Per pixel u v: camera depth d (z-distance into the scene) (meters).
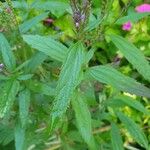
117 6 0.59
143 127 0.55
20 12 0.41
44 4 0.39
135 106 0.40
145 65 0.29
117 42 0.30
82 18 0.28
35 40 0.31
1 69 0.34
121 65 0.58
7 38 0.36
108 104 0.41
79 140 0.41
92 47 0.31
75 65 0.26
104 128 0.47
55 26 0.59
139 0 0.62
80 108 0.32
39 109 0.38
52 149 0.44
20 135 0.36
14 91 0.32
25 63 0.34
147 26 0.61
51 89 0.34
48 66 0.38
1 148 0.44
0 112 0.30
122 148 0.39
